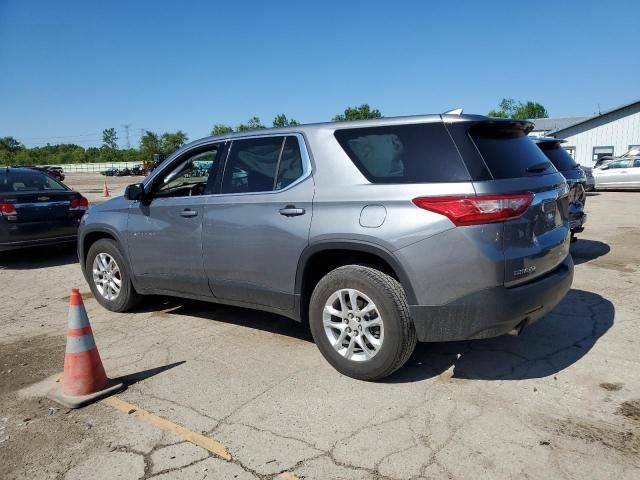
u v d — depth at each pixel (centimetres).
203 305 596
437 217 337
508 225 335
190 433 323
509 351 429
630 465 276
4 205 833
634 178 2002
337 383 382
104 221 558
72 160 12075
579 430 311
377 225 356
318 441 309
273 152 431
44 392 388
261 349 455
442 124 358
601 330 470
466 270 332
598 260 770
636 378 374
